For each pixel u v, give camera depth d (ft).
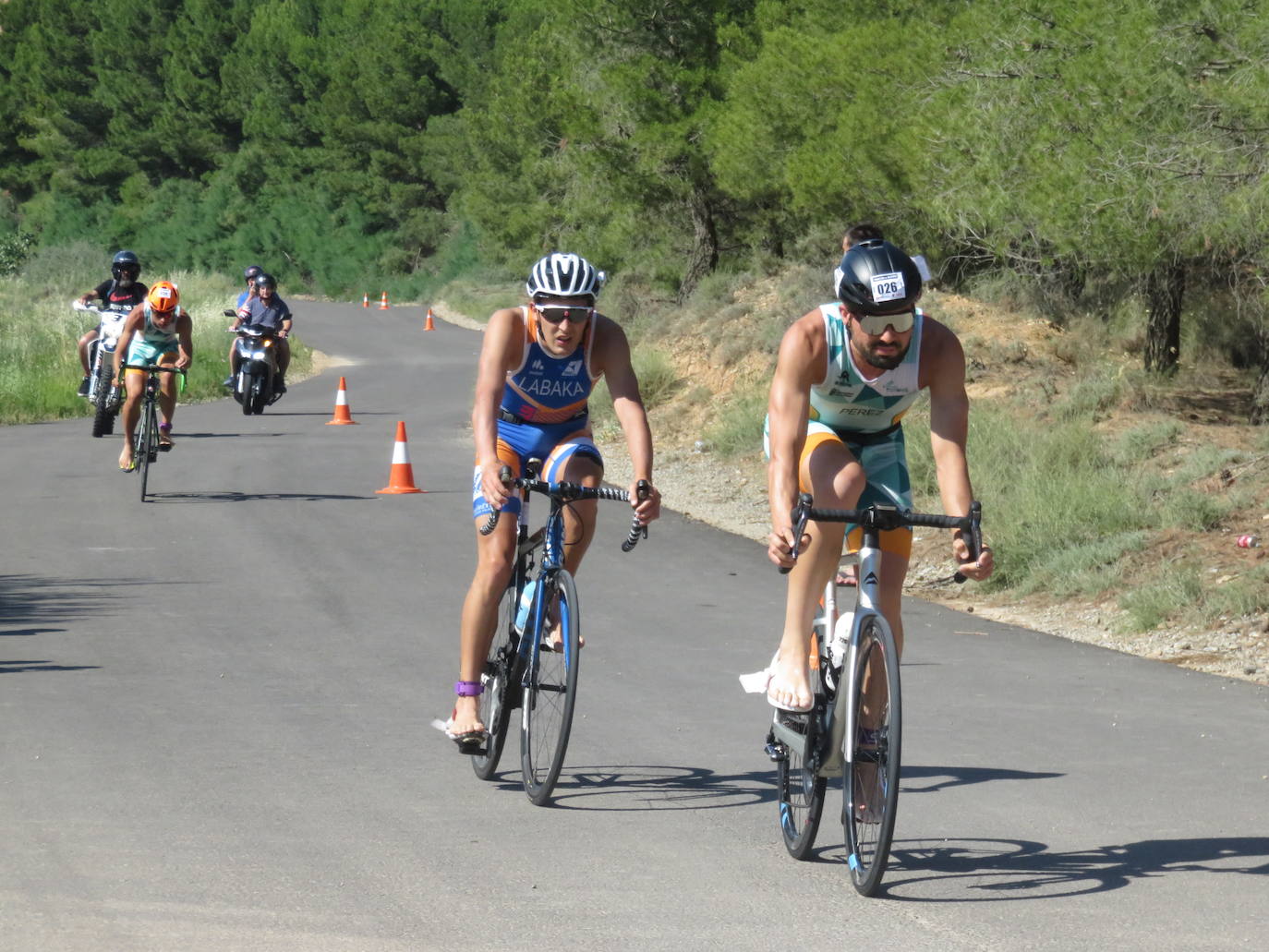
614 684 58.59
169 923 31.94
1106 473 98.53
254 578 80.02
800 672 36.73
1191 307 144.15
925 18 144.15
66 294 508.53
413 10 608.19
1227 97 86.89
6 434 153.07
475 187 398.21
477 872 35.99
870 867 33.91
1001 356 140.15
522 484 41.22
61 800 41.37
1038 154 98.22
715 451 138.10
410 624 69.21
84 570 81.66
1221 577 77.97
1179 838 39.27
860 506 38.68
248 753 46.98
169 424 110.22
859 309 35.14
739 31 202.28
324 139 627.05
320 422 168.35
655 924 32.45
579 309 42.11
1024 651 67.41
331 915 32.71
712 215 220.43
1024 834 39.68
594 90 219.82
